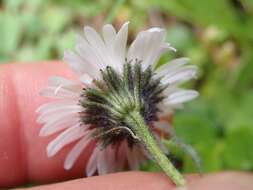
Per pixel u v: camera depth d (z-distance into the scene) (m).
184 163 0.05
